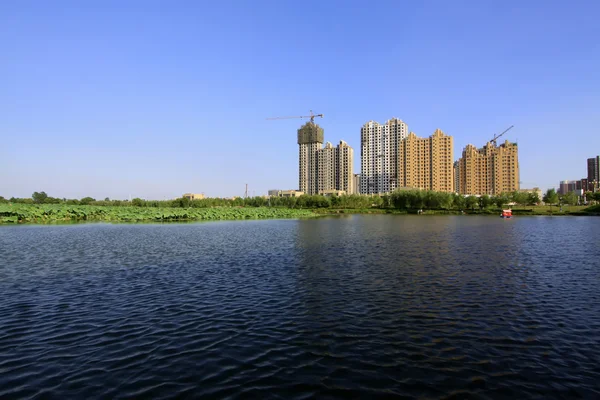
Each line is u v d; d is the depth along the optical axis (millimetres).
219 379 12430
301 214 143625
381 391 11688
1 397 11180
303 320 18312
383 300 21812
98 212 104062
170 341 15641
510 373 12867
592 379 12445
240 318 18641
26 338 15914
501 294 23141
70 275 29047
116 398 11234
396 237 59094
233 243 50906
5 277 28141
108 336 16188
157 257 38281
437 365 13469
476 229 75438
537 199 178875
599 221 103688
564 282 26469
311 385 12047
